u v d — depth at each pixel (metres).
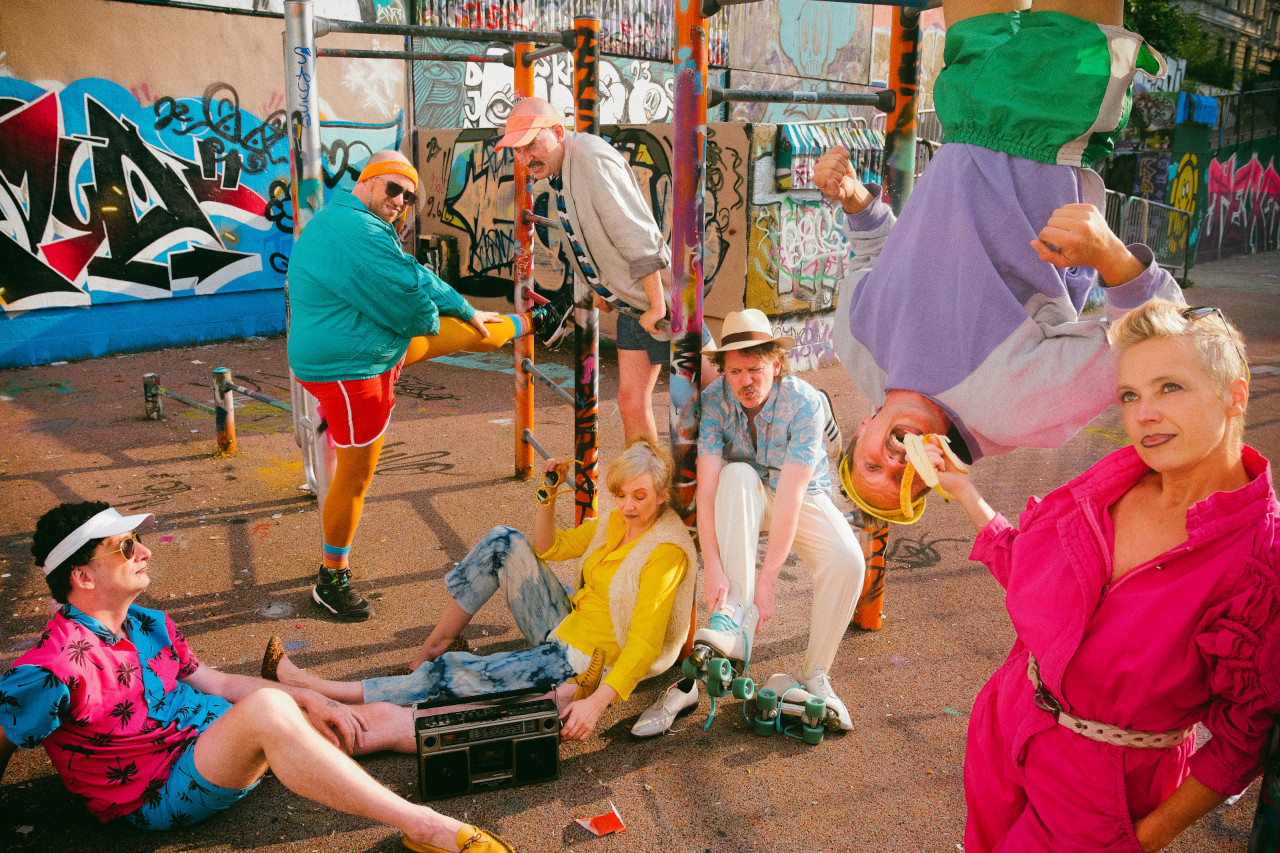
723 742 2.96
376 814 2.29
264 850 2.43
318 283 3.43
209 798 2.37
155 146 9.21
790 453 2.88
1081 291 2.03
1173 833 1.58
